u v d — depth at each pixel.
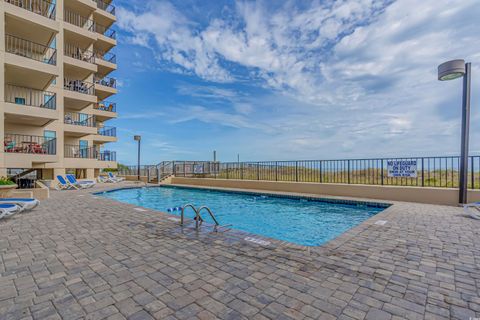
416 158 8.20
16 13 11.98
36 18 12.62
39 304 2.25
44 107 13.04
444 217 5.64
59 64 16.47
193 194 13.88
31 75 13.08
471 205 5.90
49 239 4.22
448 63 6.57
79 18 20.98
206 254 3.47
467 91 6.77
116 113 24.95
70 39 19.36
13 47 14.03
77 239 4.21
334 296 2.35
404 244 3.82
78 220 5.65
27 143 12.85
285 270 2.93
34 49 14.91
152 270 2.96
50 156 12.61
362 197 8.84
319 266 3.04
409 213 6.06
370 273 2.83
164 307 2.20
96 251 3.63
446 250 3.55
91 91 20.48
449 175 7.67
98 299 2.33
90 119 21.09
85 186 15.00
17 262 3.23
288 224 7.27
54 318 2.05
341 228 6.84
